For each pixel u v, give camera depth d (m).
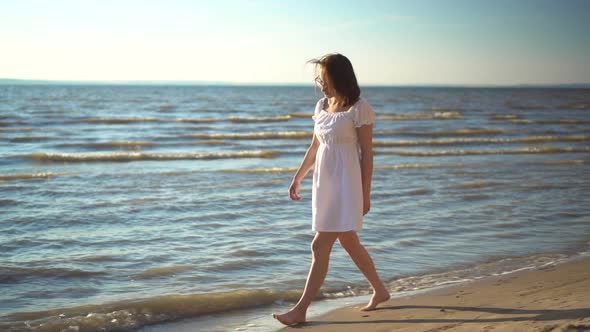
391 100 69.06
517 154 15.98
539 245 5.77
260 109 42.56
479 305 3.49
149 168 12.36
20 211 7.36
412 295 3.99
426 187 9.80
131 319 3.50
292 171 11.80
